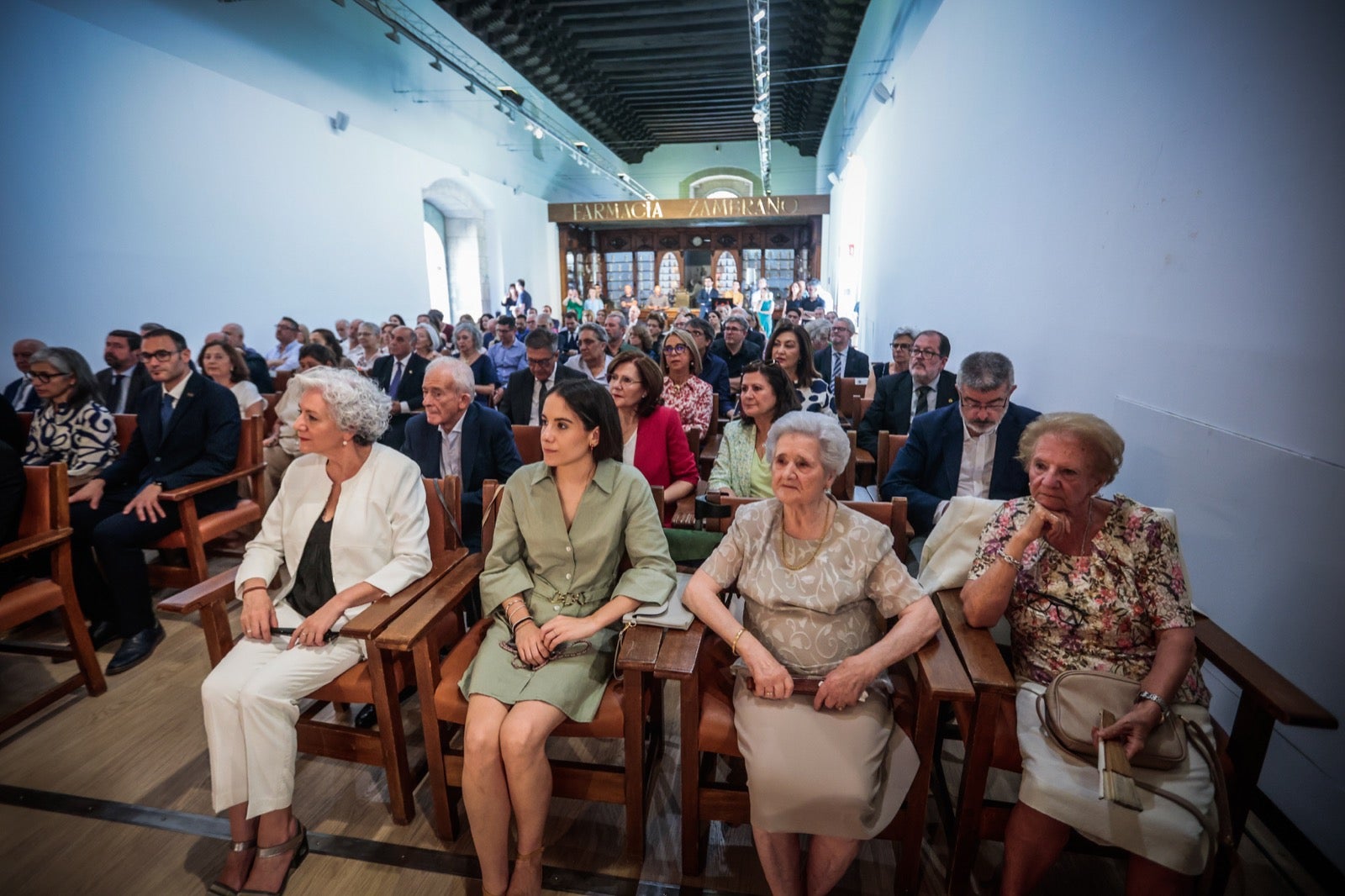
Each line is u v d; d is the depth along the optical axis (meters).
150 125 5.63
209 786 1.88
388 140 9.23
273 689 1.54
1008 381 2.16
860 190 10.09
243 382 3.87
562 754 2.03
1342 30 1.35
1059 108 2.79
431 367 2.47
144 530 2.54
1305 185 1.46
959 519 1.74
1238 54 1.67
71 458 2.90
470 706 1.50
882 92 7.16
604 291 18.05
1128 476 2.21
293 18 7.27
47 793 1.85
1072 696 1.37
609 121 14.89
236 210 6.61
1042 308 2.96
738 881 1.59
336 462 1.83
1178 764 1.26
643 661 1.45
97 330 5.21
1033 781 1.29
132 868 1.62
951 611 1.61
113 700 2.27
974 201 4.04
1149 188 2.09
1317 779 1.51
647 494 1.76
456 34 9.95
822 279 14.55
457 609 2.04
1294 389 1.50
